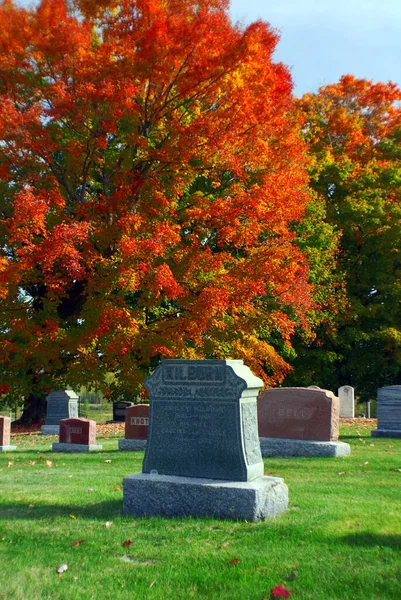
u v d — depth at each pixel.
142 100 21.73
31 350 23.08
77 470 12.30
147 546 6.08
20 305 24.64
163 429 7.84
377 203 33.00
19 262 19.84
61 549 6.05
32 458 14.93
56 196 21.22
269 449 14.12
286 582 5.00
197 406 7.68
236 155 21.83
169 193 22.92
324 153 34.41
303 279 23.27
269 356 23.08
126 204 22.02
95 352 24.61
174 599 4.73
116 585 5.04
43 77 21.73
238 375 7.51
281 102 21.23
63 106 19.84
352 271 35.06
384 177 34.91
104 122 20.72
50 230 21.66
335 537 6.19
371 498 8.50
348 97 39.41
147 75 20.33
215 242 25.11
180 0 20.34
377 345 35.38
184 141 20.66
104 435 22.58
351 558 5.50
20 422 31.17
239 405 7.46
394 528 6.57
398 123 38.53
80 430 16.89
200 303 20.78
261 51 20.09
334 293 32.19
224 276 21.83
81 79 20.44
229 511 7.00
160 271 19.53
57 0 20.27
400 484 9.80
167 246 21.92
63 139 22.95
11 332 23.83
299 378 33.97
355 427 22.64
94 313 21.62
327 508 7.68
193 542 6.17
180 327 21.88
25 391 27.55
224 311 22.30
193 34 19.27
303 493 8.94
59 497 8.80
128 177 22.73
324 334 33.78
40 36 19.98
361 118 39.19
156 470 7.77
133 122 21.25
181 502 7.22
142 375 22.45
